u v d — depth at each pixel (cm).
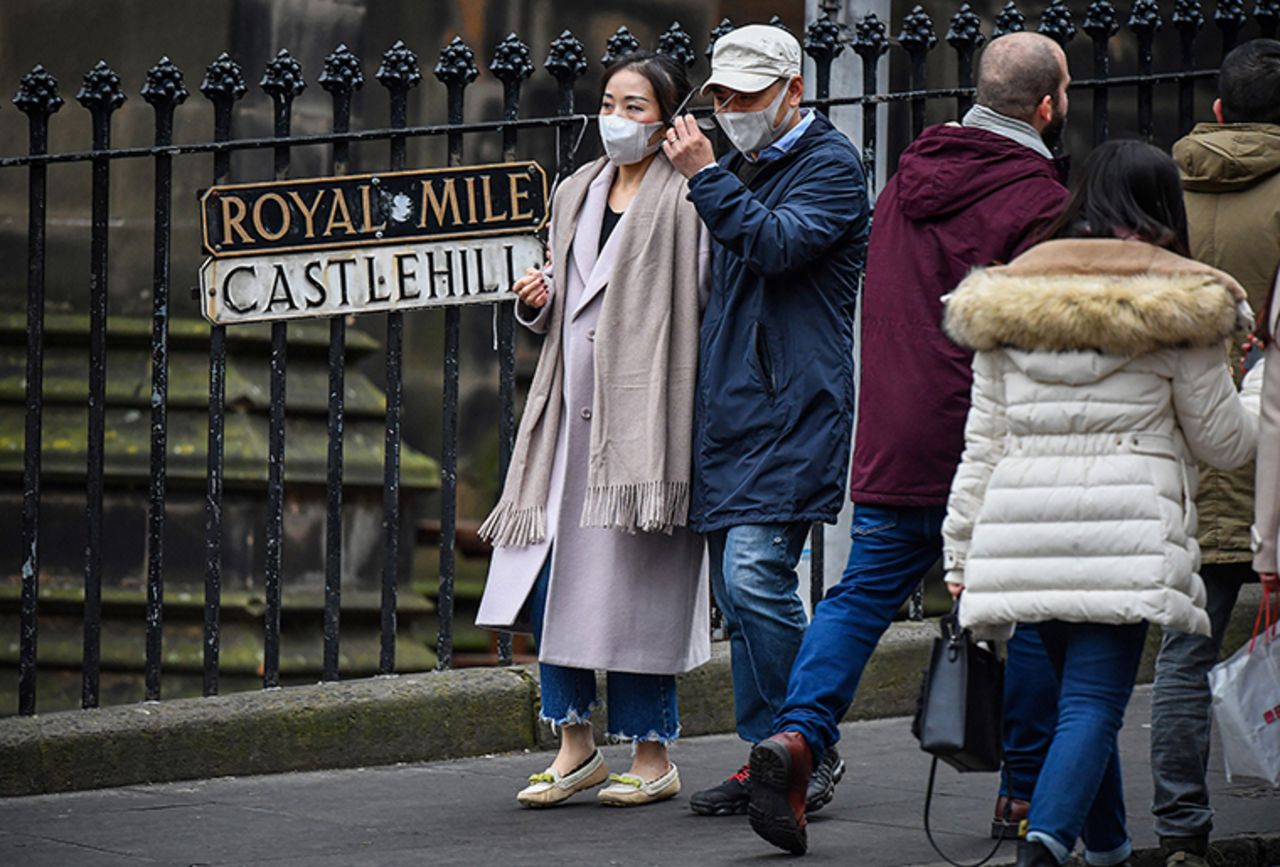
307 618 2103
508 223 1536
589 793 1384
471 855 1179
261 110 2166
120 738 1412
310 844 1213
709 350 1266
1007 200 1136
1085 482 1005
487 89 2339
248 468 2066
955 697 1057
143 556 2078
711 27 2392
